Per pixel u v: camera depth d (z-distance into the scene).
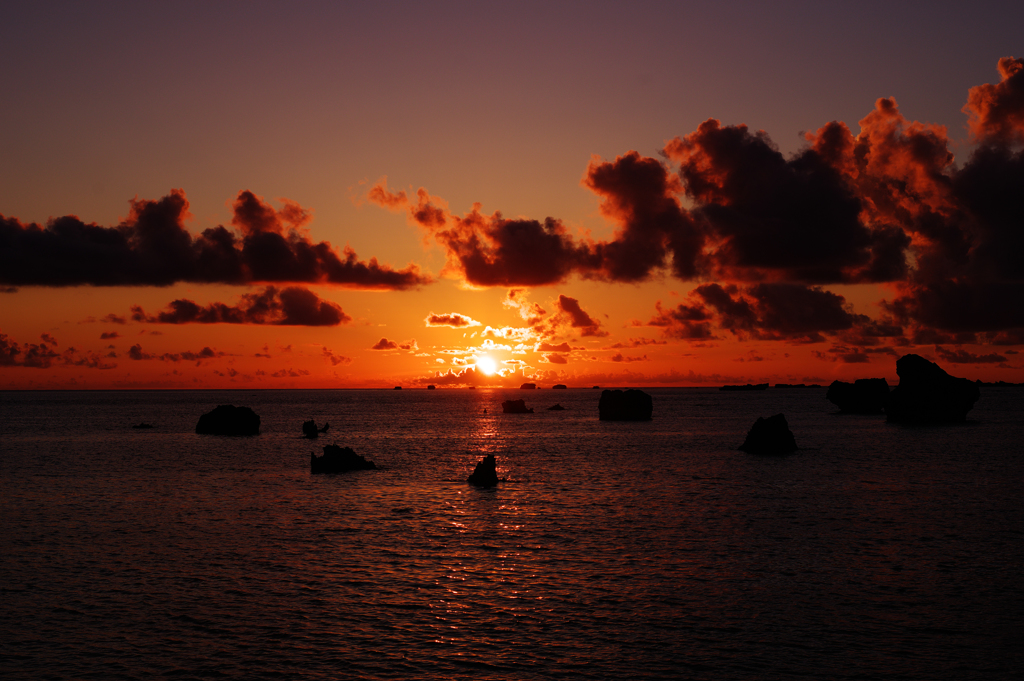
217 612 24.81
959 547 33.16
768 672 19.97
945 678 19.55
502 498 48.16
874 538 35.12
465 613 24.69
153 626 23.55
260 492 51.06
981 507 43.06
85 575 29.20
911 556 31.61
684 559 31.45
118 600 26.05
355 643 22.12
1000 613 24.30
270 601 25.92
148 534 36.94
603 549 33.41
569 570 29.84
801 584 27.61
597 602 25.75
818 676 19.72
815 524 38.53
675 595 26.41
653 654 21.22
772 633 22.72
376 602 25.80
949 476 56.59
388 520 40.56
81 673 20.08
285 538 35.94
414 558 31.92
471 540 35.38
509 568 30.17
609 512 42.56
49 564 30.91
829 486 51.81
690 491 50.25
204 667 20.45
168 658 21.06
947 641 22.00
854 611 24.59
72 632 23.03
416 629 23.23
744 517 40.59
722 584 27.69
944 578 28.25
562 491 51.09
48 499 48.06
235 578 28.77
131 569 30.11
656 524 38.97
